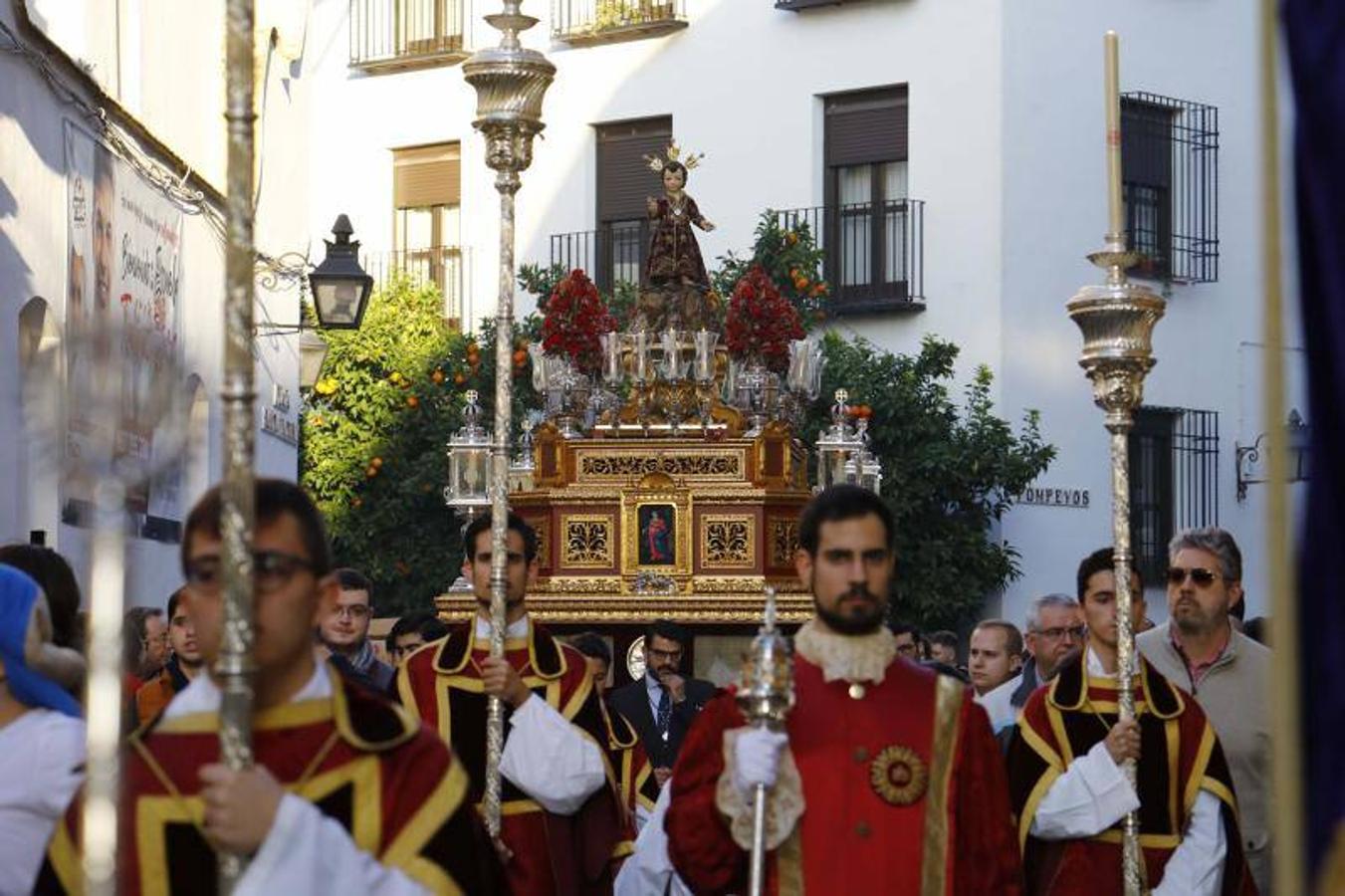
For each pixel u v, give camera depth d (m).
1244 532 25.61
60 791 5.09
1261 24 3.08
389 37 28.14
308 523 4.09
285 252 20.42
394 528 24.94
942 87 24.27
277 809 3.77
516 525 8.50
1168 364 24.89
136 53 15.83
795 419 13.10
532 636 8.56
